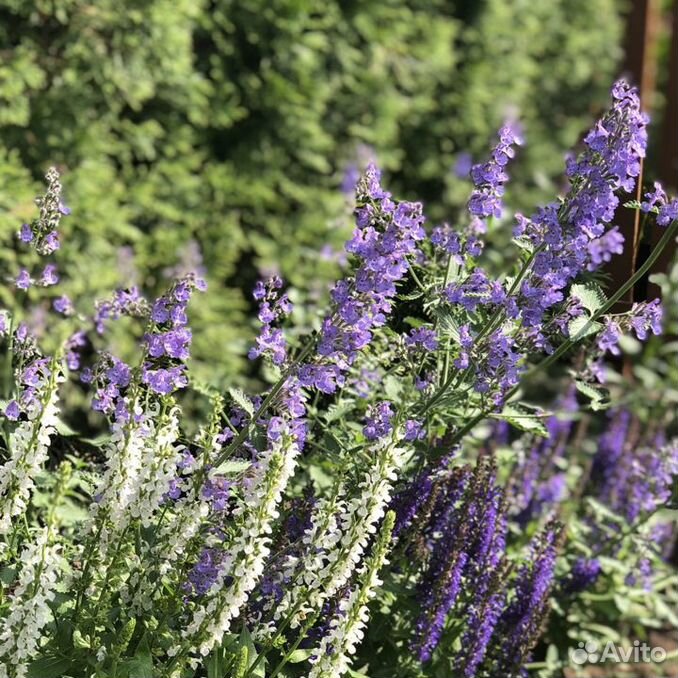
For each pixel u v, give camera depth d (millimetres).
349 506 1304
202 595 1345
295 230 2840
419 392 1534
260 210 2799
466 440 1840
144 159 2639
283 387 1382
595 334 1664
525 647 1616
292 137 2875
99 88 2426
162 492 1311
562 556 1978
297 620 1338
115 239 2395
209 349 2422
